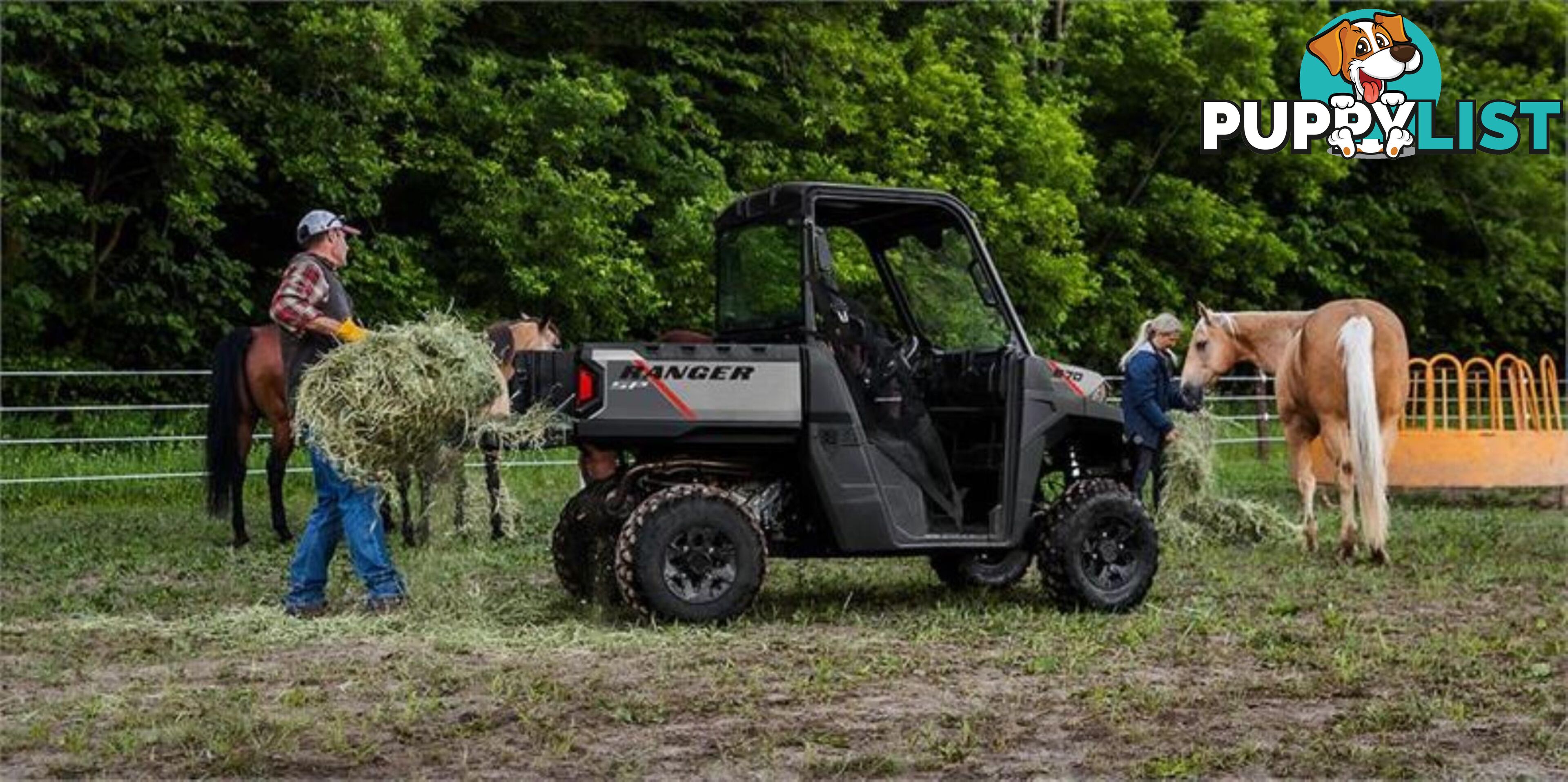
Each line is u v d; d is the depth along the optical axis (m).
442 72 22.34
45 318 20.48
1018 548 9.02
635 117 23.44
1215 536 12.84
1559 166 33.84
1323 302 33.56
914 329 9.14
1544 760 5.61
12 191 18.36
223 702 6.30
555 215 20.67
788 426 8.23
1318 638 8.01
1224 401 25.92
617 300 21.50
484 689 6.64
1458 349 35.44
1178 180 29.58
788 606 9.04
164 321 19.88
